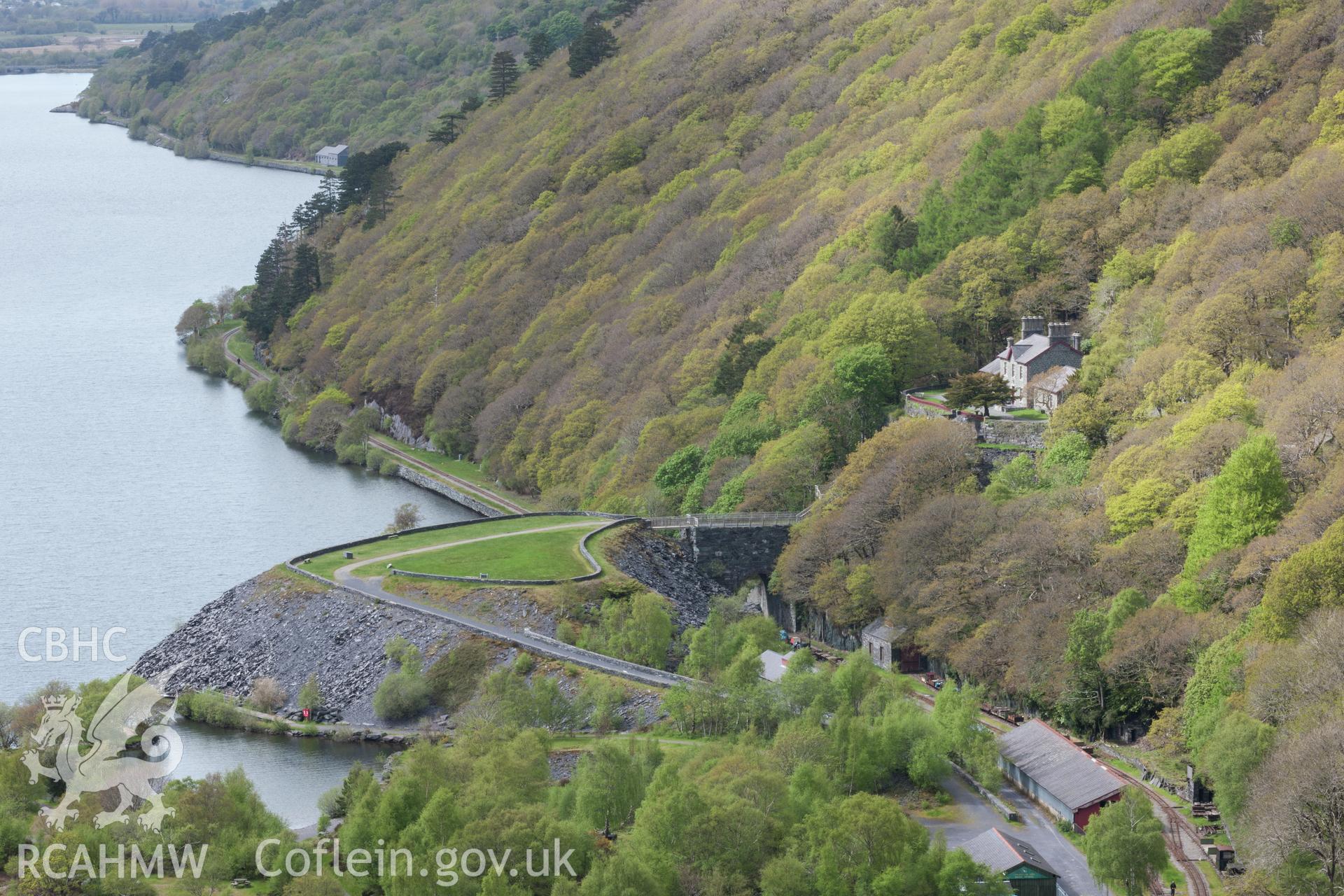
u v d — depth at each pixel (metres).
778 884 166.75
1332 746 165.38
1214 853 175.88
